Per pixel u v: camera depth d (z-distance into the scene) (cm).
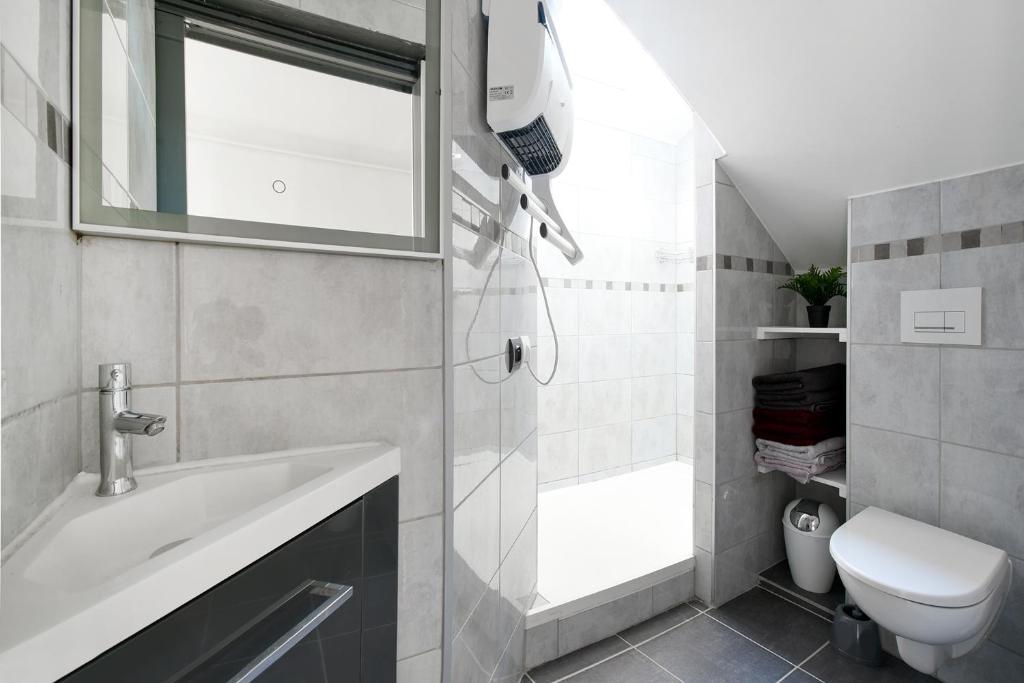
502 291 123
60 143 58
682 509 236
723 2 121
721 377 183
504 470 125
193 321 70
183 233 68
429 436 91
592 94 239
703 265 185
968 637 113
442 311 92
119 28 64
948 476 142
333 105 81
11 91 46
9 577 42
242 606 50
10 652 32
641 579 171
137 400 67
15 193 47
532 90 99
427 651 91
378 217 84
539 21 101
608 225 274
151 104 67
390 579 80
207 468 70
